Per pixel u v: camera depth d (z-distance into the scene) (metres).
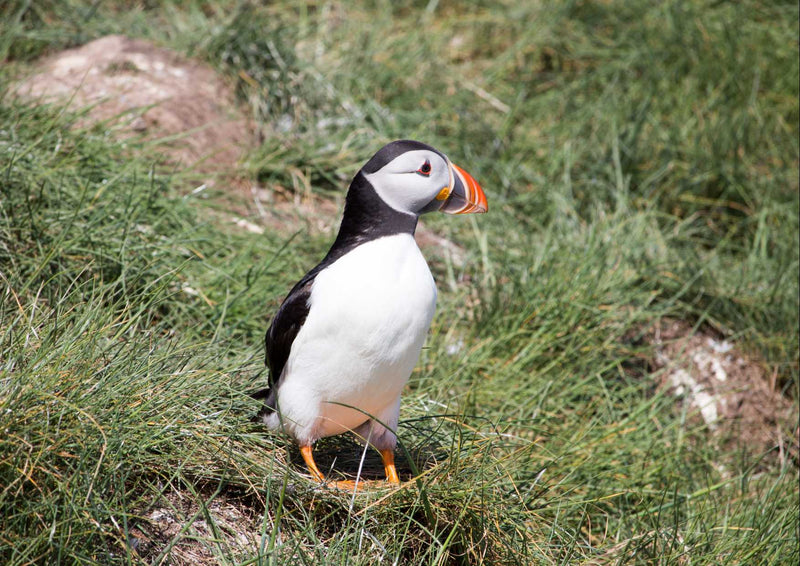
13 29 10.65
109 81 10.18
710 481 7.86
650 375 8.85
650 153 11.70
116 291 7.16
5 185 7.37
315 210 10.32
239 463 5.56
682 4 13.34
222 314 7.25
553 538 6.40
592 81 13.09
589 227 10.26
